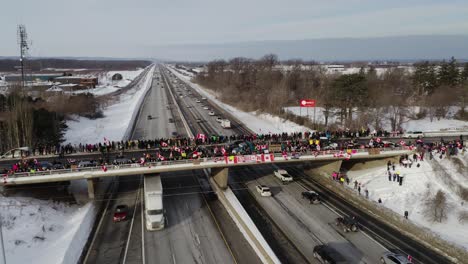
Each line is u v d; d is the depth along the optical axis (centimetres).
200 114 12306
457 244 3931
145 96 17412
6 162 5938
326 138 7306
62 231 4366
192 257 3884
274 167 6988
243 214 4678
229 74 19275
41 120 7381
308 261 3847
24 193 5003
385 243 4175
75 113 11169
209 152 6109
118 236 4334
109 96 16688
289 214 4981
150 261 3800
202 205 5253
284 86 13162
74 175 4959
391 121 9044
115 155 6294
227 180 6125
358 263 3750
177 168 5309
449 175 5409
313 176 6525
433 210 4625
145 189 4672
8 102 8256
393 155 6081
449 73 10750
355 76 8731
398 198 5253
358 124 8762
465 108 10212
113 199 5397
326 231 4494
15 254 3719
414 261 3772
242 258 3866
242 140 7419
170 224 4656
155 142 6931
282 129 9669
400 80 13612
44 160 6009
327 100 9738
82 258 3862
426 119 9612
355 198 5369
